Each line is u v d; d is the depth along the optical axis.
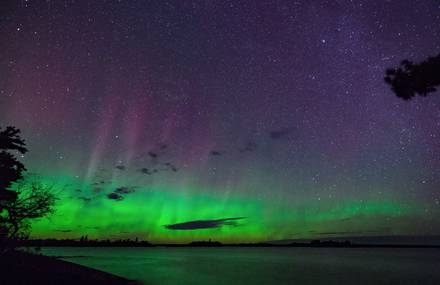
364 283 46.09
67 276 23.78
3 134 26.75
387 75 10.48
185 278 49.66
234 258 165.12
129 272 55.88
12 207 20.59
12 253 21.52
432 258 172.25
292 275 61.09
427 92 10.16
